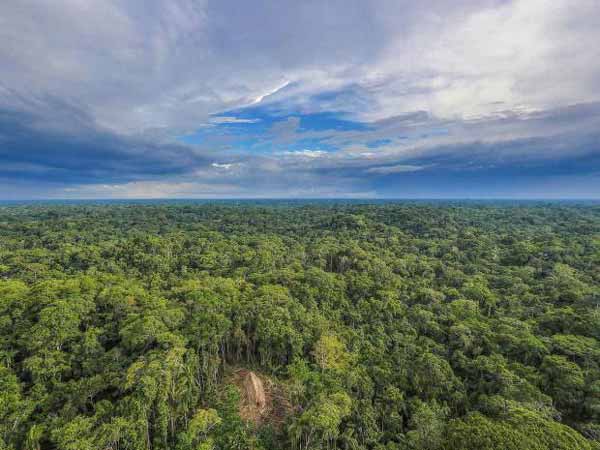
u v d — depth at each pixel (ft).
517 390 132.67
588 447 93.35
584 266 286.66
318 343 158.20
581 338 161.48
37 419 109.70
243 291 194.08
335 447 118.83
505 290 245.04
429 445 110.52
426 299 225.56
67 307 140.05
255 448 114.32
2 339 130.62
